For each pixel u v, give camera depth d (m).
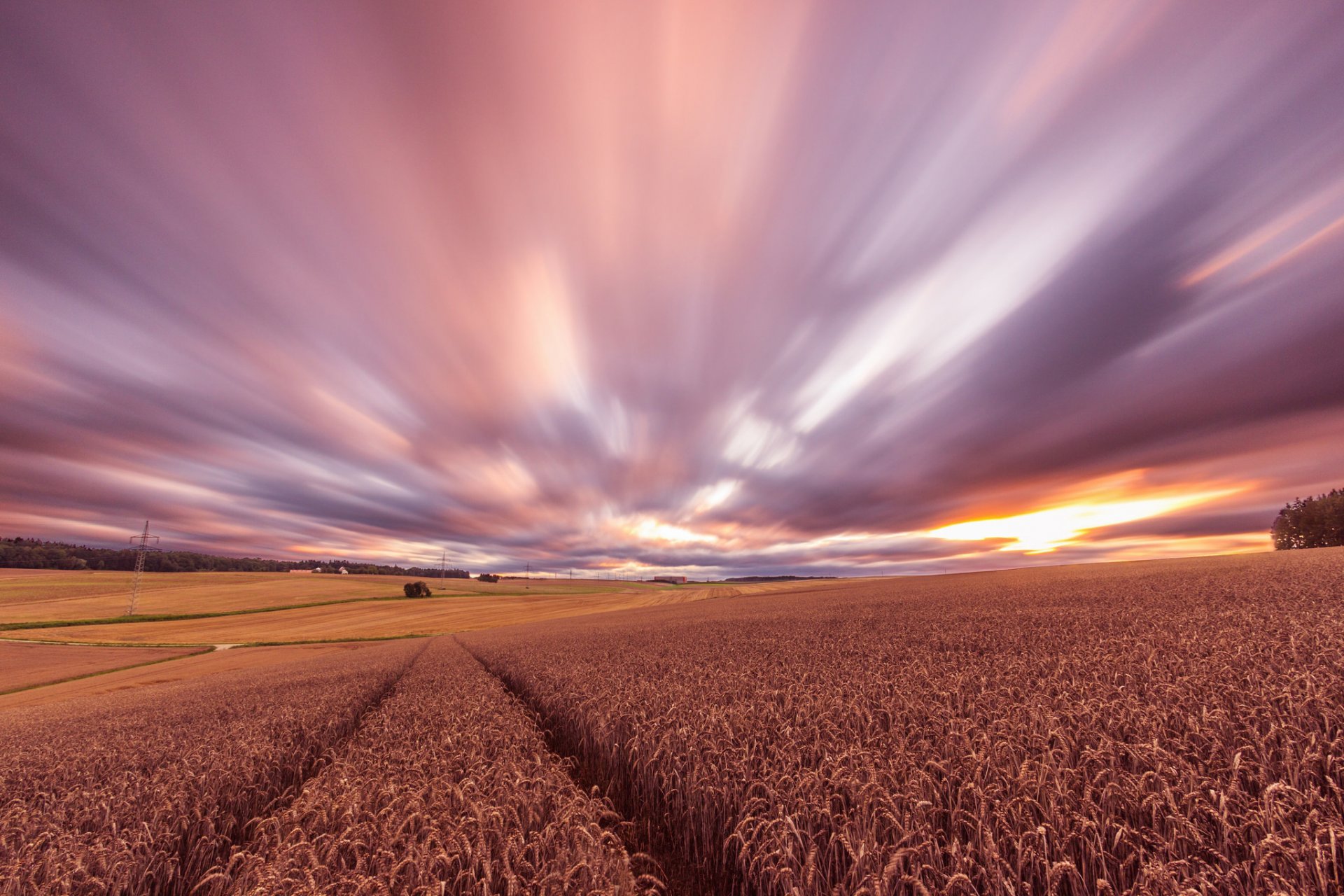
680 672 15.15
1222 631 13.26
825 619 30.42
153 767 9.83
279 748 10.30
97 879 5.35
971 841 4.41
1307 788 4.54
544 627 51.56
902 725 7.70
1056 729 6.27
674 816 6.98
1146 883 3.64
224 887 5.40
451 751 8.79
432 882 4.48
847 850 4.64
